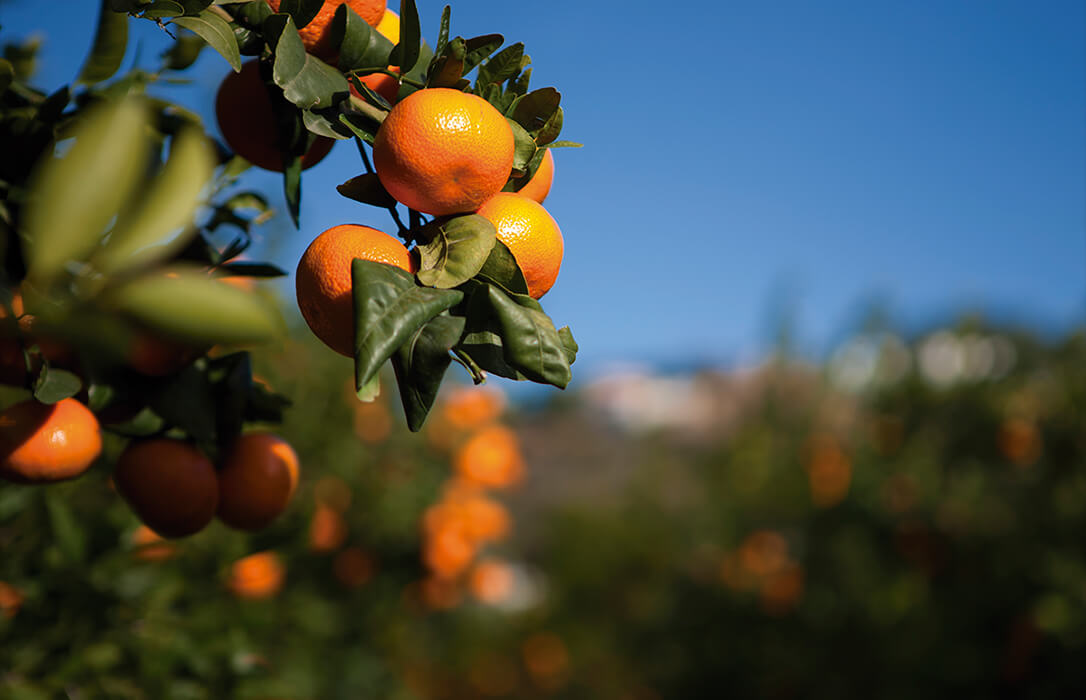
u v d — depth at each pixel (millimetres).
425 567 2258
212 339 352
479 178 623
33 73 822
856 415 3389
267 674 1053
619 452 8477
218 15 638
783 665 3152
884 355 3154
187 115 759
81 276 501
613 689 4383
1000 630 2635
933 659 2666
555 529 5926
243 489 766
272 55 660
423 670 3238
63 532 881
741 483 3969
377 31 673
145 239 350
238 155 762
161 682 923
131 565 951
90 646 909
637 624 4723
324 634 1732
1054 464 2582
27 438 678
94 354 389
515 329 595
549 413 9688
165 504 724
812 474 3248
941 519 2785
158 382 727
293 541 1074
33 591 881
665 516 5527
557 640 4578
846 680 2891
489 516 2350
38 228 320
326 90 637
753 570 3625
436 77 644
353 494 2113
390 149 617
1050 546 2480
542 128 667
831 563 3174
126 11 627
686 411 8211
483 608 3982
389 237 630
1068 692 2375
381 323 562
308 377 2047
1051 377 2744
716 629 3676
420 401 603
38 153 677
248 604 1196
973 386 2822
